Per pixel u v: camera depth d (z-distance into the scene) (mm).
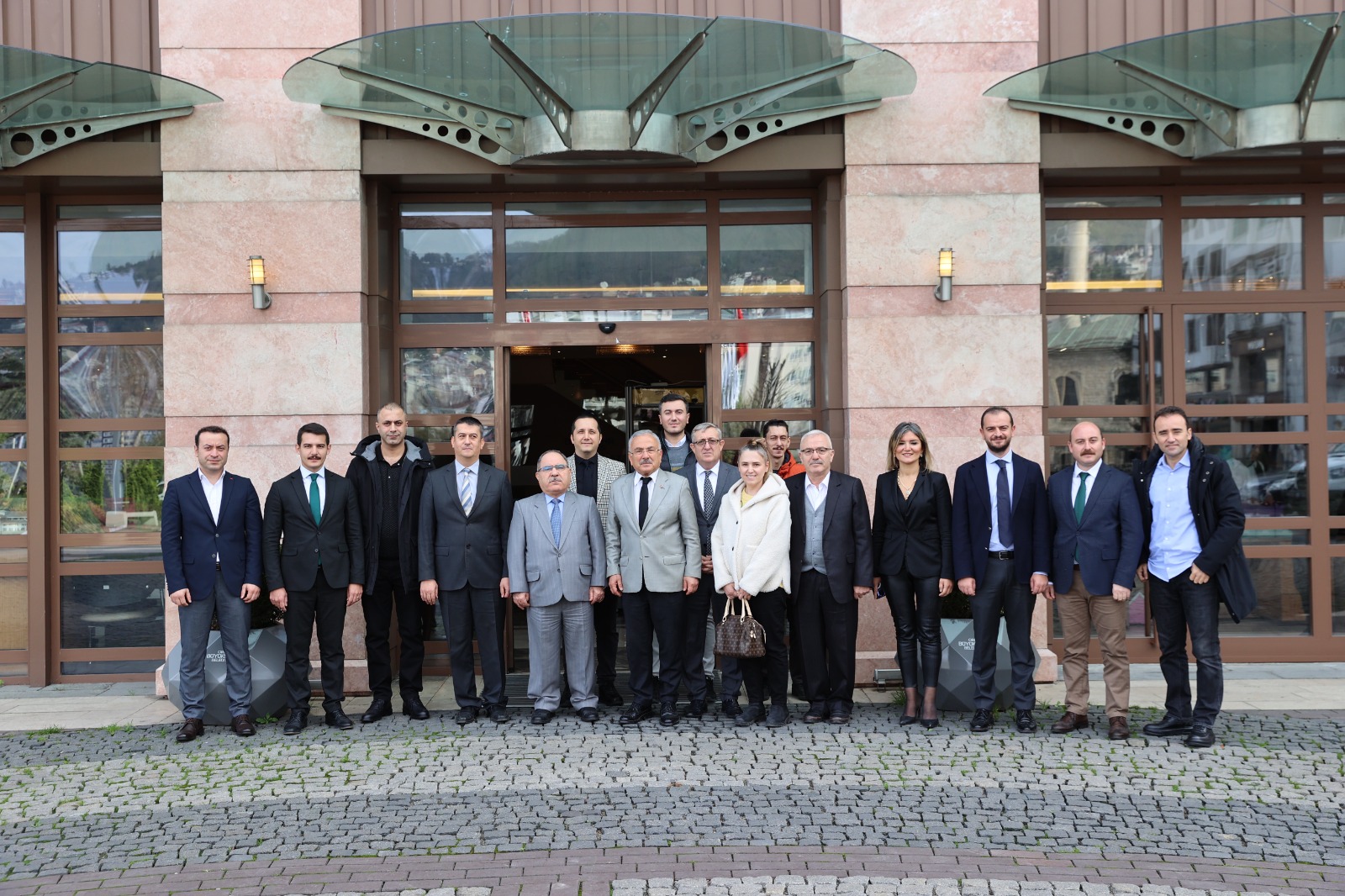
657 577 5680
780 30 5680
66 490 7230
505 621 7160
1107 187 7336
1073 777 4750
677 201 7324
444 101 6414
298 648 5750
